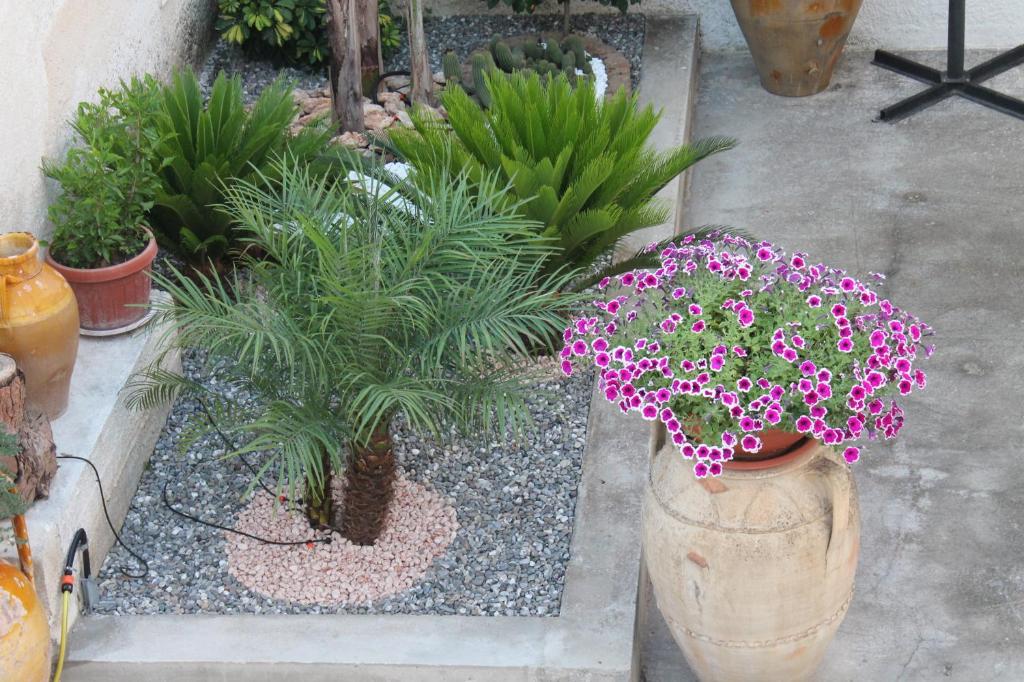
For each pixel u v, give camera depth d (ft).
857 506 11.46
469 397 12.38
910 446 15.88
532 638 12.59
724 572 11.11
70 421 13.96
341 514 14.11
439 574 13.55
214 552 13.93
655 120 16.03
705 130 23.06
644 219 15.61
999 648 13.21
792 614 11.40
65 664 12.64
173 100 16.92
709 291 11.16
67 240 14.79
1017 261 19.02
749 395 10.75
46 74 15.87
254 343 12.24
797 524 10.94
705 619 11.55
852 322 11.16
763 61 23.49
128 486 14.60
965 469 15.48
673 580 11.53
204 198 16.56
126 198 15.06
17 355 13.16
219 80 17.31
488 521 14.21
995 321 17.87
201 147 16.75
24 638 11.48
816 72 23.35
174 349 14.55
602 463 14.78
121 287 14.80
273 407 11.92
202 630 12.89
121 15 18.67
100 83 17.84
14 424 12.27
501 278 12.58
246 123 17.84
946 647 13.28
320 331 11.82
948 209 20.33
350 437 12.25
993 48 24.70
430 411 12.52
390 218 12.95
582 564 13.41
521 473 14.84
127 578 13.66
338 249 12.54
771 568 11.02
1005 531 14.57
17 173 15.10
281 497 14.49
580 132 15.79
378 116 21.33
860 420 10.89
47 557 12.53
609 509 14.10
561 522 14.15
